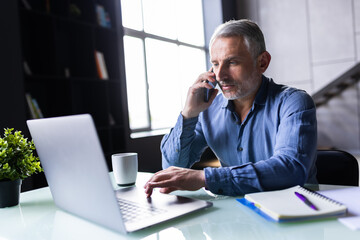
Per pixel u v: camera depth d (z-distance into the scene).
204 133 1.32
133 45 4.59
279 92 1.16
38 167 0.97
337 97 6.12
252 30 1.11
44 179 2.80
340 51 5.96
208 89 1.17
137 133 4.51
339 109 6.13
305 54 6.28
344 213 0.66
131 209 0.77
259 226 0.65
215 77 1.16
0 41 2.40
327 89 5.65
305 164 0.89
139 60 4.68
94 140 0.57
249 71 1.11
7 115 2.43
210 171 0.88
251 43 1.10
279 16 6.48
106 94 3.55
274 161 0.89
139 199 0.85
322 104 6.26
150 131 4.78
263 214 0.71
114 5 3.76
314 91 6.22
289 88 1.17
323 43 6.11
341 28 5.93
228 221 0.69
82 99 3.66
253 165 0.88
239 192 0.87
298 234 0.60
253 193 0.82
